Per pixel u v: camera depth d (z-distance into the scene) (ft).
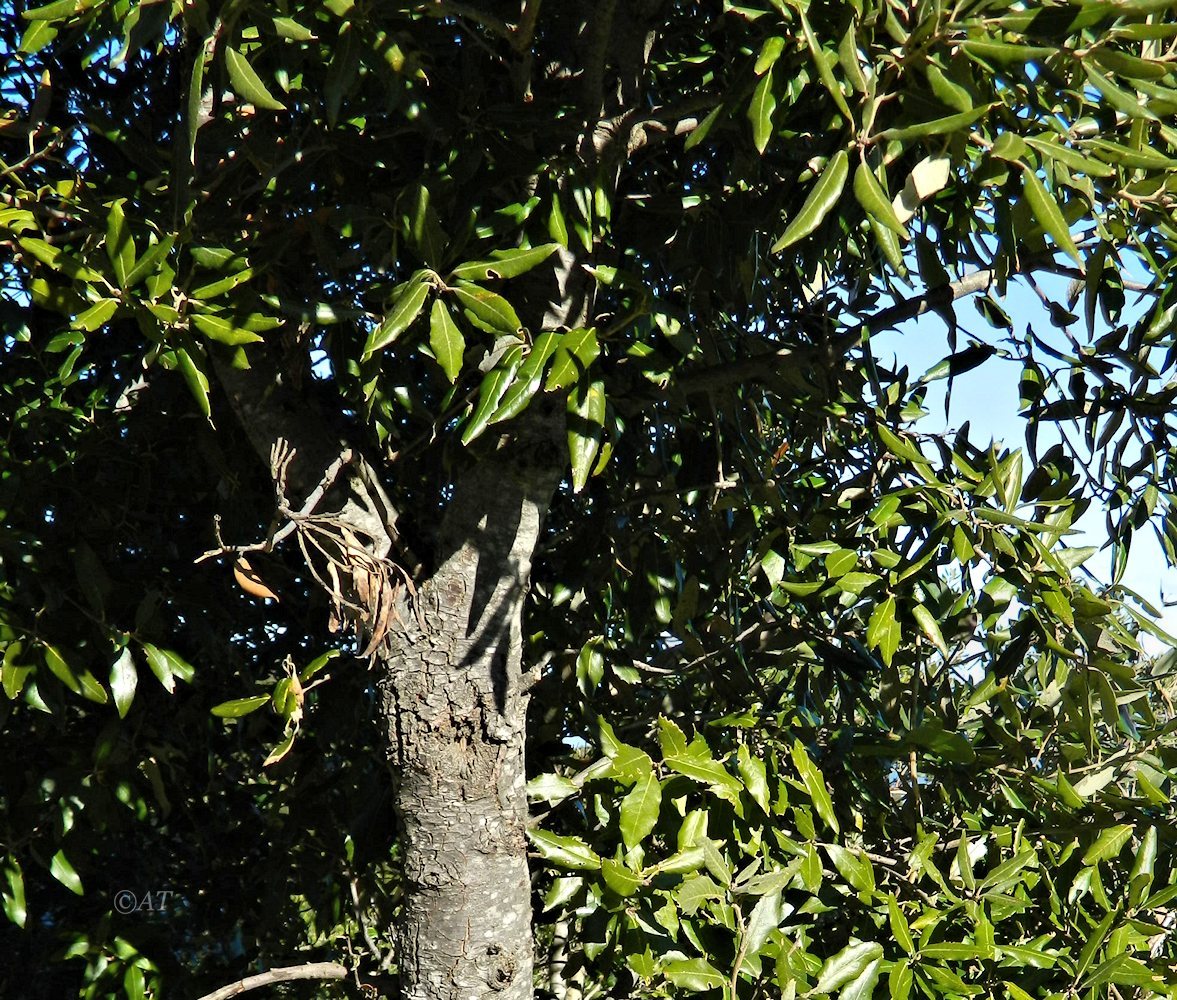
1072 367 8.68
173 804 9.98
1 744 8.82
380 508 7.19
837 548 7.97
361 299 7.64
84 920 10.09
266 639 10.19
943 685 10.01
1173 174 5.84
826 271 10.22
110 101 8.34
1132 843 8.81
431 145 6.75
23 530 8.23
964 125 4.46
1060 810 8.88
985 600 7.72
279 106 4.72
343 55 5.28
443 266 5.71
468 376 7.71
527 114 6.55
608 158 7.19
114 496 8.87
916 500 7.53
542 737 9.43
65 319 8.71
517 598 7.20
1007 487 7.32
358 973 7.43
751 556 10.28
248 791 10.72
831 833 8.77
